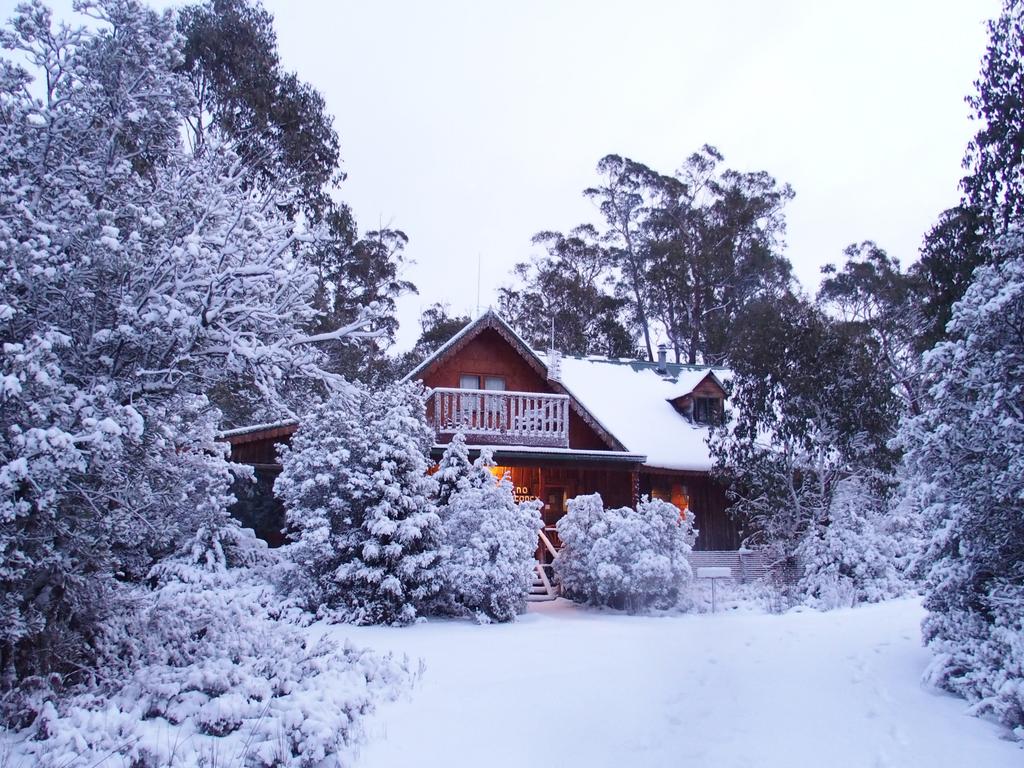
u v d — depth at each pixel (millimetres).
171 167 9375
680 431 26938
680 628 13914
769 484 20938
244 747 6727
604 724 7973
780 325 21734
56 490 7109
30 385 6746
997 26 15656
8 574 6797
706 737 7609
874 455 20469
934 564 9516
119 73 8711
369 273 32406
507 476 16859
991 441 8727
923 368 9625
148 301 7977
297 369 8453
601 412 27297
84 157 8633
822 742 7457
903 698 8805
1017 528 8734
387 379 26422
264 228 9219
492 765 6844
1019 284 8719
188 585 13156
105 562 8195
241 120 26500
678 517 18344
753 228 46250
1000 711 7770
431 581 14781
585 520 18547
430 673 10070
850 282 39312
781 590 19469
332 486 15352
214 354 8180
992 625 8875
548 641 12516
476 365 23875
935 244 16266
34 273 7012
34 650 7523
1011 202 15242
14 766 6129
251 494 18922
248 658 9156
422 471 15906
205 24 27422
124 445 7738
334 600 14641
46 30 8242
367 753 7074
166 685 7703
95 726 6668
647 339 46562
